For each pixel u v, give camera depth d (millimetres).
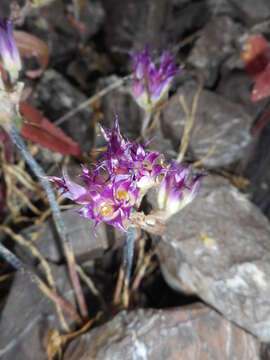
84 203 54
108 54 156
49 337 83
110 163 53
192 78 133
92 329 82
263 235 94
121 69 151
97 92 132
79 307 90
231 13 154
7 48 63
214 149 115
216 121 118
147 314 82
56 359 84
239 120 119
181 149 114
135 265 97
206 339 81
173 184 59
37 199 112
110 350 77
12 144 101
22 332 84
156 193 61
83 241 91
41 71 96
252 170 125
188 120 116
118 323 81
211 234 91
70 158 114
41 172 69
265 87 102
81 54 151
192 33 157
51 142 90
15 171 106
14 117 65
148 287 99
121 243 90
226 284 84
